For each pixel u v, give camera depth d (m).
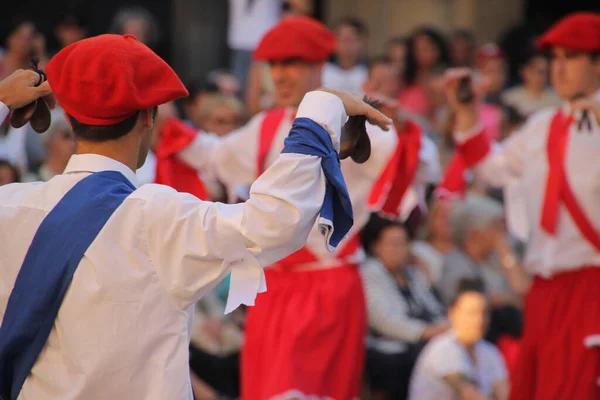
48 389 6.50
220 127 16.11
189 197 6.57
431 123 19.38
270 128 11.87
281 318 11.86
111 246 6.42
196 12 25.38
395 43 20.55
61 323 6.43
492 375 14.52
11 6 24.66
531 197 12.11
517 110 19.80
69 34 20.20
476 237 16.53
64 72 6.58
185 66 25.38
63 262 6.40
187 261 6.41
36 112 7.33
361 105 6.77
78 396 6.39
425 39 20.12
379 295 15.15
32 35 17.69
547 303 11.91
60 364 6.47
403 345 14.98
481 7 25.42
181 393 6.48
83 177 6.65
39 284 6.41
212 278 6.46
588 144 11.73
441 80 19.52
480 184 17.84
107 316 6.39
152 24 21.38
